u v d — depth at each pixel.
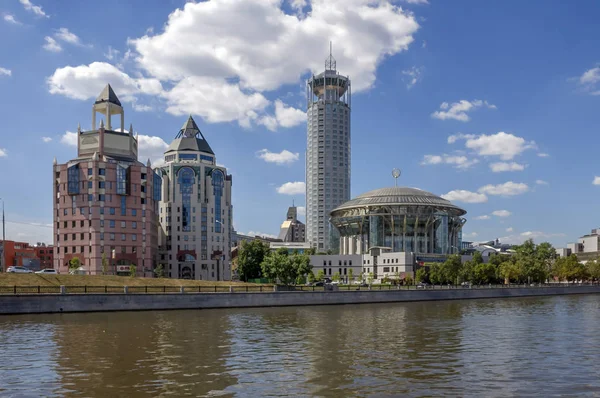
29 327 66.75
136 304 91.50
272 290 117.12
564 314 90.25
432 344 53.25
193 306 96.69
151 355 45.81
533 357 45.44
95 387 33.81
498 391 33.16
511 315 87.94
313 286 125.88
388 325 71.25
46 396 31.66
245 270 157.00
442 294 135.88
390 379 36.31
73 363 41.88
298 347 50.91
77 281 104.38
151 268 169.25
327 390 33.16
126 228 163.75
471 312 94.69
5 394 32.16
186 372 38.44
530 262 193.75
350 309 101.50
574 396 32.03
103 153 170.50
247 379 36.19
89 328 65.94
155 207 190.00
